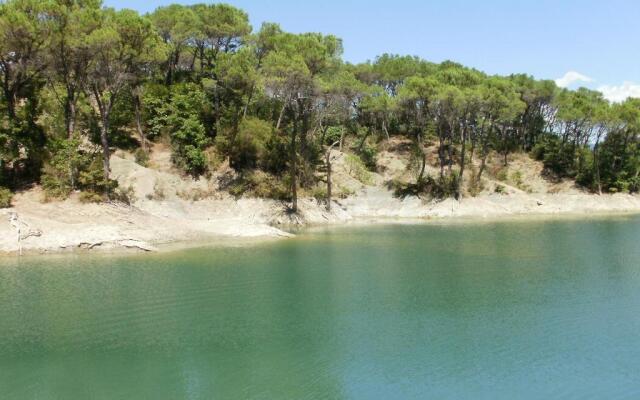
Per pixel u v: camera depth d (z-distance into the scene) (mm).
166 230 45094
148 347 20609
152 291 28297
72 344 20875
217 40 67125
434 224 59750
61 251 38188
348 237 48875
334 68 61062
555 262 36812
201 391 16953
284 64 53406
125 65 45156
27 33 40781
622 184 81125
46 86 56219
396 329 22594
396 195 70375
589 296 27703
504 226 58062
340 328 22734
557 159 83562
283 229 54188
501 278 31906
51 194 42688
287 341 21219
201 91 64250
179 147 59125
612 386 17344
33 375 18156
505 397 16609
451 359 19406
